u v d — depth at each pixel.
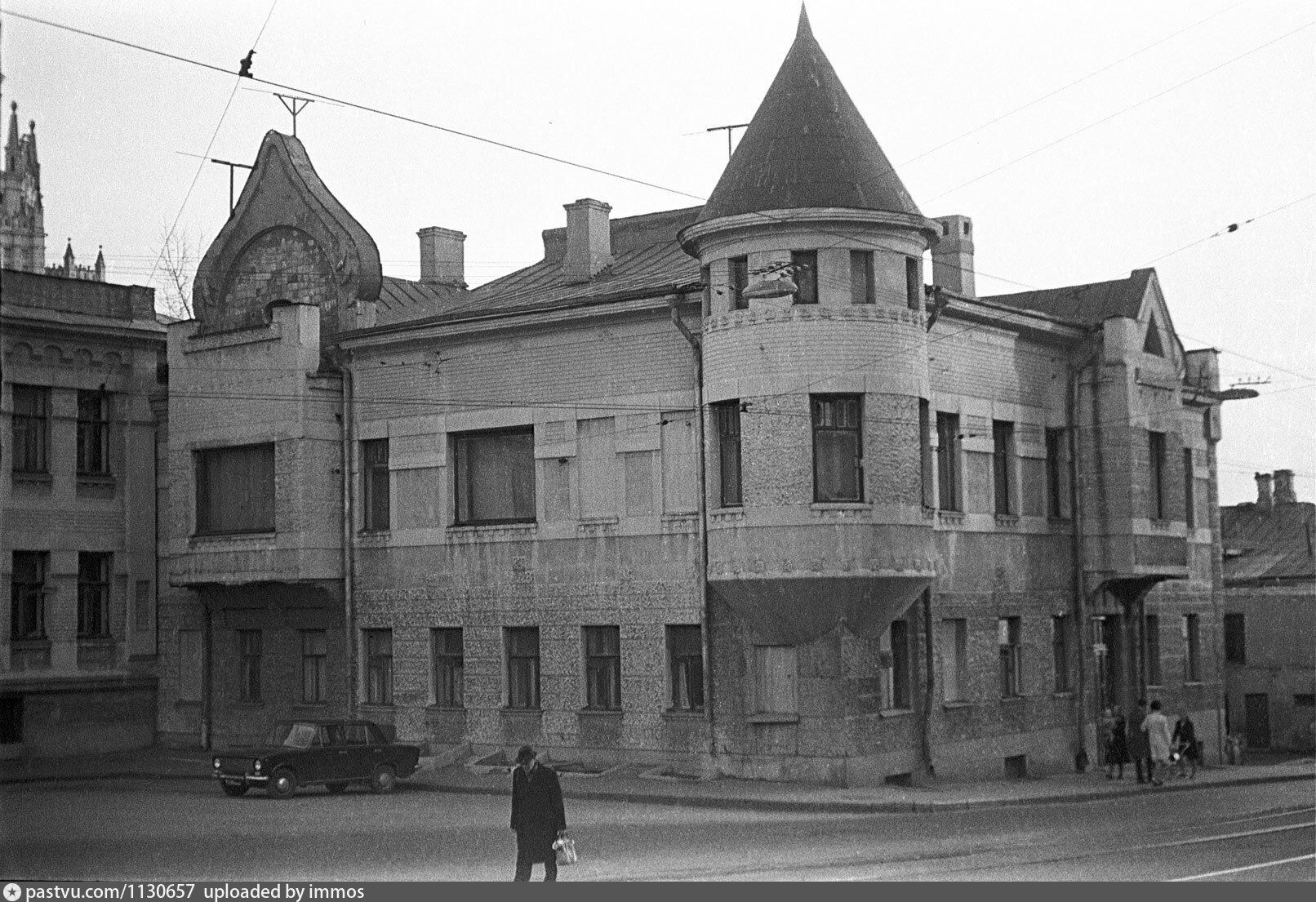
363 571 40.16
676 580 34.81
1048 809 30.95
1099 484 41.94
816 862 21.84
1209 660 49.84
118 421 44.44
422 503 39.22
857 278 32.81
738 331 32.81
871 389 32.38
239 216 44.00
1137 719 40.72
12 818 29.12
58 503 42.84
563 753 36.34
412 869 21.59
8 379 41.88
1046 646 40.56
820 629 32.44
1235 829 26.45
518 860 19.31
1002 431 40.00
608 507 36.03
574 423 36.62
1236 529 75.00
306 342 40.16
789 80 33.72
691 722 34.34
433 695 38.91
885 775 33.62
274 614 41.69
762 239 32.66
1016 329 39.84
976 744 37.25
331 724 33.22
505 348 37.94
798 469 32.16
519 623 37.34
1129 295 43.09
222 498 41.75
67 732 42.59
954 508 37.53
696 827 26.80
